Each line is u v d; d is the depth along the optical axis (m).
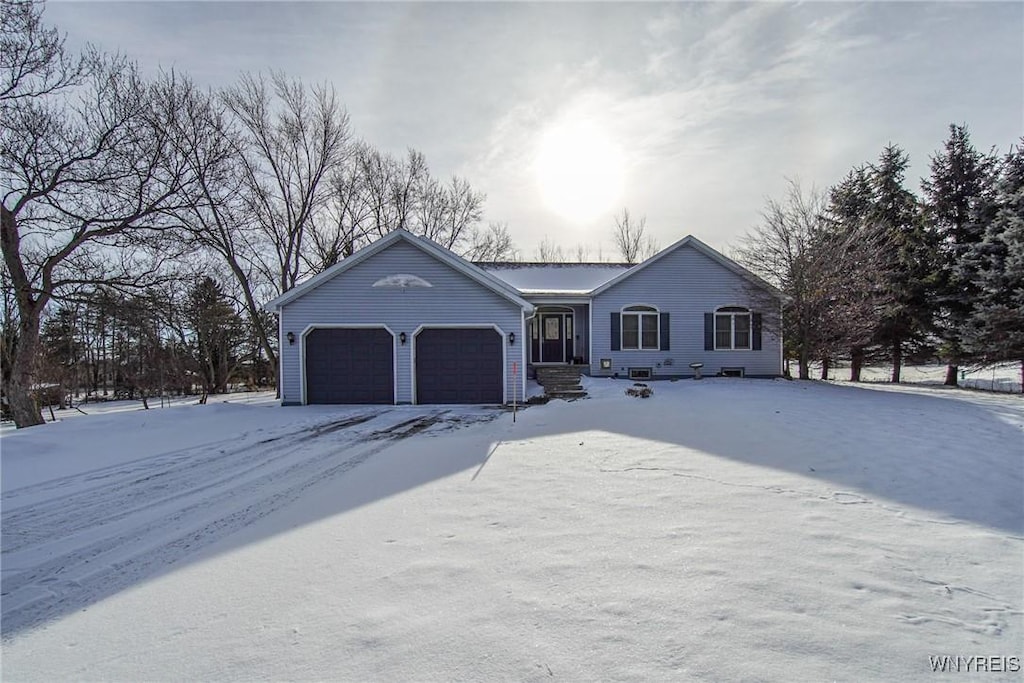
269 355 21.30
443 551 3.86
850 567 3.44
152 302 14.06
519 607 3.00
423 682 2.38
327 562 3.75
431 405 13.84
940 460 6.40
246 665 2.56
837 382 18.81
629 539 3.97
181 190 15.31
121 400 26.92
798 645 2.57
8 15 11.74
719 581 3.25
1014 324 17.14
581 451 7.26
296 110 21.95
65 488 6.20
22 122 11.98
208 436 9.50
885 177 22.09
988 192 19.27
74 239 12.98
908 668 2.39
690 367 18.44
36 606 3.33
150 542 4.42
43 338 23.12
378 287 13.96
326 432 9.77
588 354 19.03
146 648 2.77
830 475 5.76
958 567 3.46
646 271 18.48
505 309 14.07
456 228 31.44
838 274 16.84
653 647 2.57
